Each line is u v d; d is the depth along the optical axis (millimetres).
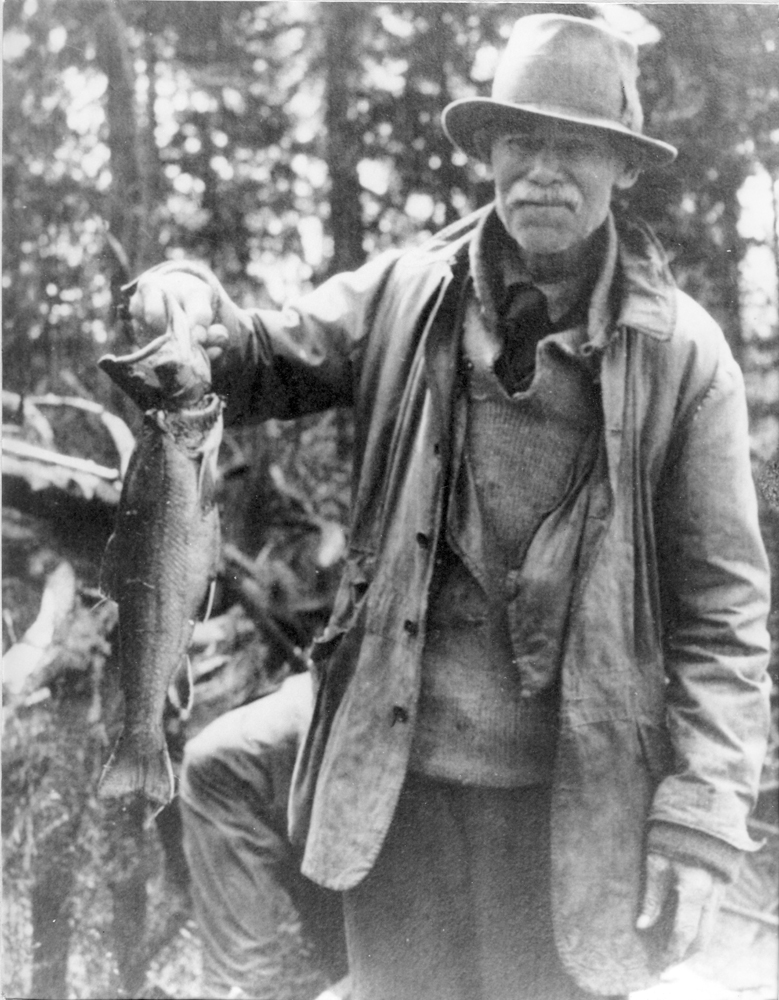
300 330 2697
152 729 2598
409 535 2654
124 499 2555
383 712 2648
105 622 2998
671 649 2693
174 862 2887
